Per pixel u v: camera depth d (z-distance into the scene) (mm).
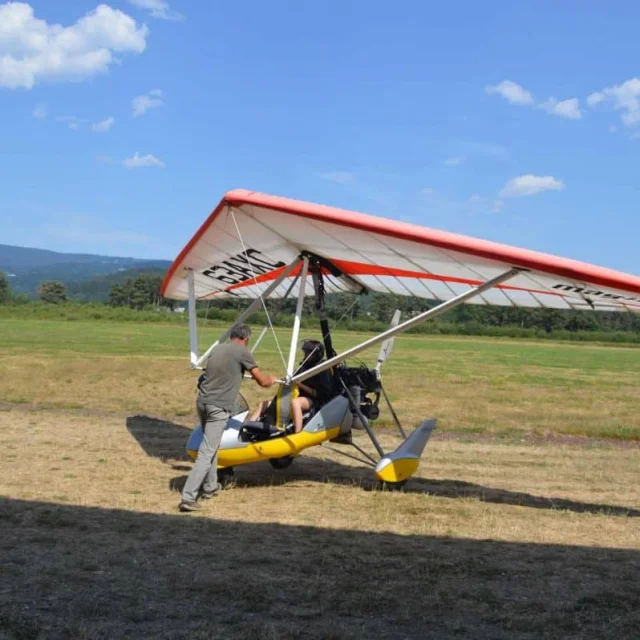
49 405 11930
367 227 5797
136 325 52625
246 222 6672
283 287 9516
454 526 5770
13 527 5164
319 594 4113
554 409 13992
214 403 6188
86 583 4121
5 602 3785
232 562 4609
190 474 6027
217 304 62875
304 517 5871
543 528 5816
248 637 3482
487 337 65188
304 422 7199
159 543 4949
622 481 7891
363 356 29125
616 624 3840
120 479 6992
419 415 12367
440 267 6574
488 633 3689
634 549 5301
